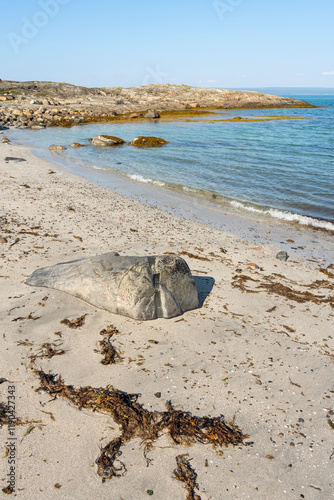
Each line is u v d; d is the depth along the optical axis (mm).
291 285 7480
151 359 4961
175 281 6039
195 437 3801
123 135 33500
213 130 37438
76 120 44469
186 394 4363
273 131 36344
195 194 14625
